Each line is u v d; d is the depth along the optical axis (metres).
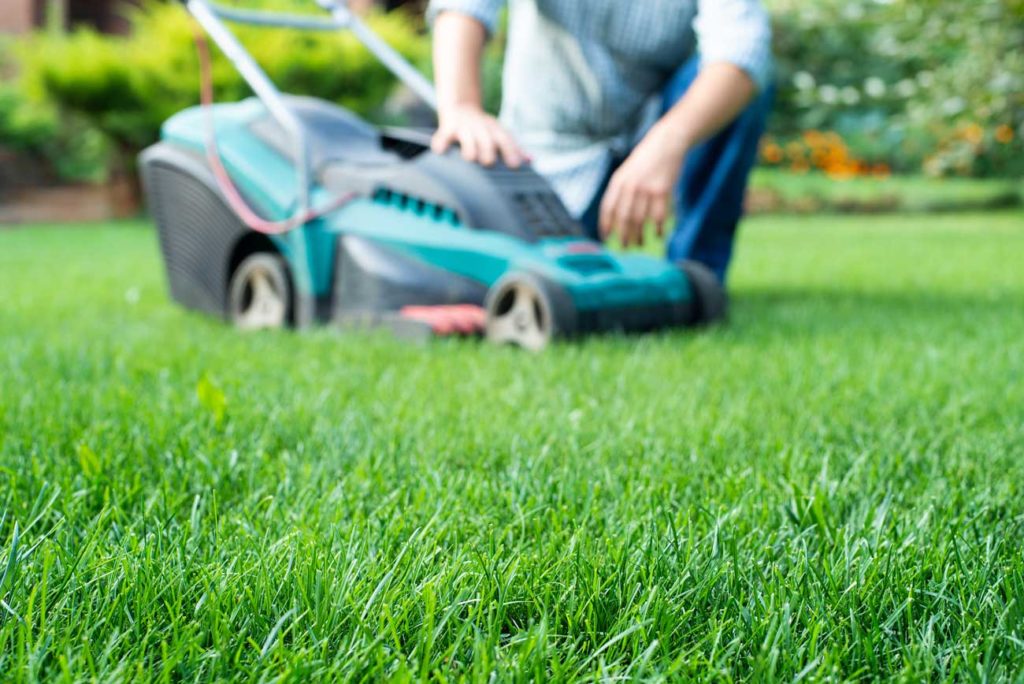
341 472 1.39
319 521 1.15
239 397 1.86
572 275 2.61
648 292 2.75
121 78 8.64
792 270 4.93
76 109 8.80
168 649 0.83
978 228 8.10
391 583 0.96
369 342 2.61
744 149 3.29
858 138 11.46
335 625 0.88
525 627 0.92
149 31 9.16
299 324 2.98
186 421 1.67
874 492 1.33
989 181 11.44
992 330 2.93
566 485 1.32
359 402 1.88
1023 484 1.36
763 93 3.24
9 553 0.97
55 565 0.97
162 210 3.36
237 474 1.36
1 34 12.08
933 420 1.78
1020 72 7.19
